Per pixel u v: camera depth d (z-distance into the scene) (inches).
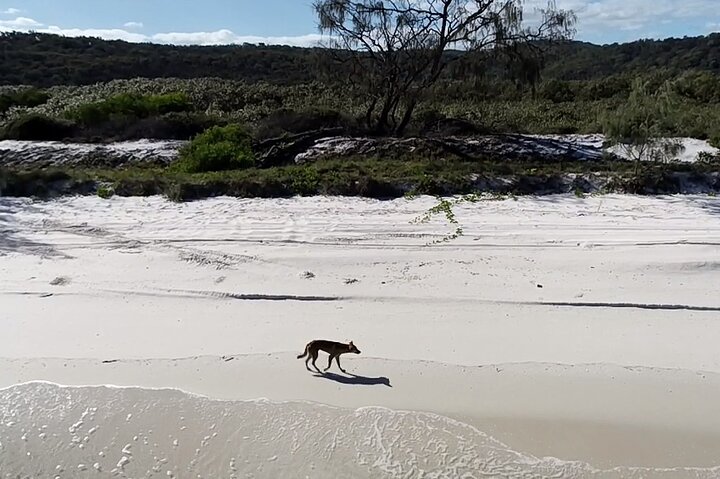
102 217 603.8
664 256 488.7
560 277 453.4
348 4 1054.4
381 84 1086.4
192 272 462.0
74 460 269.1
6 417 292.0
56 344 354.9
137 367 332.2
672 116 938.1
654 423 291.4
